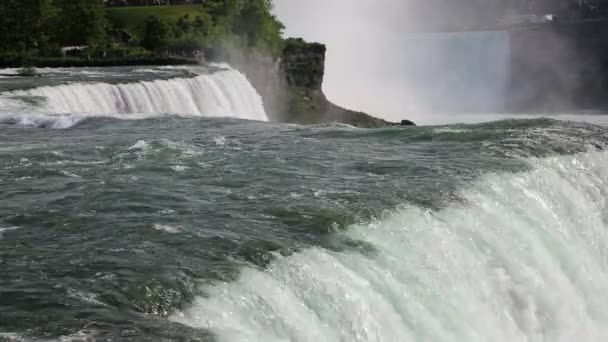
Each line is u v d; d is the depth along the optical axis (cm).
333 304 1608
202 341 1301
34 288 1482
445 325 1803
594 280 2391
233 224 1895
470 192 2278
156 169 2450
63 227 1856
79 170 2423
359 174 2439
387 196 2156
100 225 1870
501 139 2966
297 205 2048
